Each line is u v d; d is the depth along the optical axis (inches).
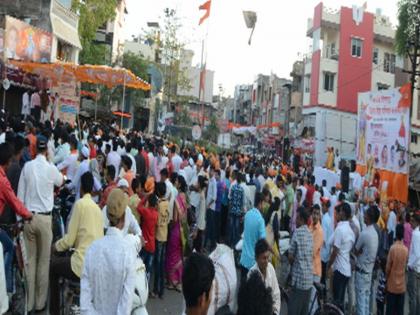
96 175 376.5
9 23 740.7
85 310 162.4
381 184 596.7
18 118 535.2
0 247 157.5
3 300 157.4
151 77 1750.7
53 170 261.1
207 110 2551.7
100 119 1448.1
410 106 557.3
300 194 478.9
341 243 319.6
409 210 523.5
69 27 1090.7
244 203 481.4
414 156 891.4
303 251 267.6
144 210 317.4
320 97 1574.8
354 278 335.0
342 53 1585.9
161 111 1724.9
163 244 339.0
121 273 165.5
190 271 122.1
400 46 980.6
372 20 1609.3
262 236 286.2
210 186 490.9
